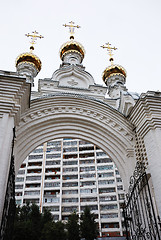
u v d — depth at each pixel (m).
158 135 8.72
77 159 45.78
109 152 11.03
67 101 11.23
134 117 10.34
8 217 6.74
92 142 11.24
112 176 42.56
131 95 11.53
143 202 9.03
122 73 17.81
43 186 41.81
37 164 45.66
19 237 18.94
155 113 9.32
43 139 10.74
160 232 7.81
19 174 43.62
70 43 18.30
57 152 46.81
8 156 6.93
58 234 20.14
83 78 14.41
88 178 42.84
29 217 21.86
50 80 13.07
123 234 36.12
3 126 7.36
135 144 10.49
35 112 10.57
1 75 8.30
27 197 40.47
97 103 11.32
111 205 39.28
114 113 11.17
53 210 39.00
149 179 8.80
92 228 21.34
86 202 40.03
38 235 20.47
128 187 10.04
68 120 11.16
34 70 16.66
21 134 10.09
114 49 19.88
